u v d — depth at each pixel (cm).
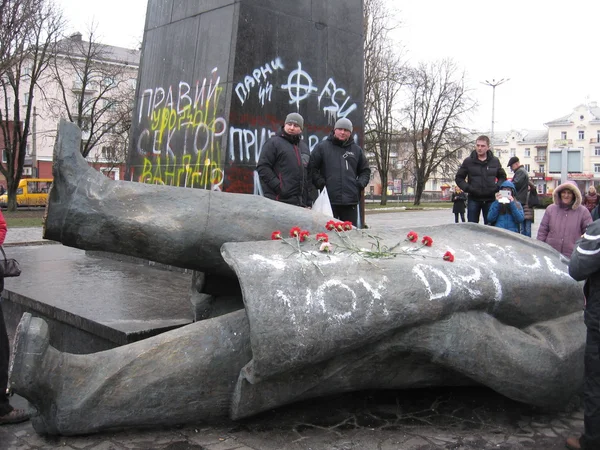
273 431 332
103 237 371
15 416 354
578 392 361
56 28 2753
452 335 314
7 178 2916
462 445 322
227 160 628
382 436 330
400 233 388
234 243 326
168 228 371
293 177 562
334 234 370
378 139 3828
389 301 306
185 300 502
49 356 306
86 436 322
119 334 403
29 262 734
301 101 697
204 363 316
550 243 645
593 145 8581
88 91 4009
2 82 2492
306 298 296
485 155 790
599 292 318
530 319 358
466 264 346
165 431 329
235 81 630
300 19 691
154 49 744
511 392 325
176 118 695
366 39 2778
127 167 773
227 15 641
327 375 316
